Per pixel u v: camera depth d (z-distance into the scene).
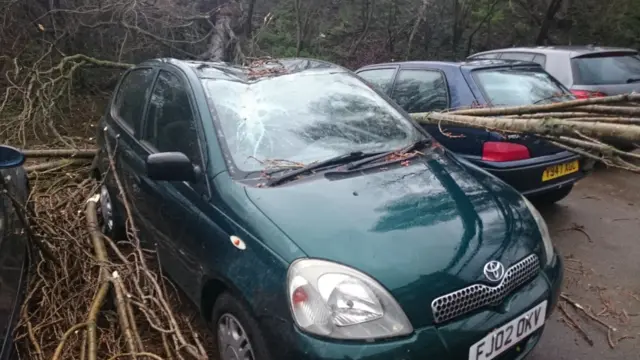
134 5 8.83
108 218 4.43
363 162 3.08
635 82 6.40
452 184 2.94
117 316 3.27
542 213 5.20
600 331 3.29
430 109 5.07
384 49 11.78
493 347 2.31
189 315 3.37
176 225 3.09
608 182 6.05
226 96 3.29
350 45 12.03
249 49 10.24
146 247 3.63
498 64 5.14
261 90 3.45
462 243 2.44
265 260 2.40
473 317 2.29
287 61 4.08
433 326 2.21
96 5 9.12
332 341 2.13
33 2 9.20
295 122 3.28
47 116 7.00
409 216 2.56
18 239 3.22
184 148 3.21
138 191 3.66
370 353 2.11
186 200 3.02
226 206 2.72
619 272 4.00
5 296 2.70
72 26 9.06
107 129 4.44
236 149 2.98
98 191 4.86
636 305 3.56
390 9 11.83
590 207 5.32
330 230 2.42
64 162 5.83
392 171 3.02
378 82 5.89
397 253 2.32
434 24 12.24
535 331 2.53
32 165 5.85
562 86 5.21
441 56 12.02
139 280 3.39
